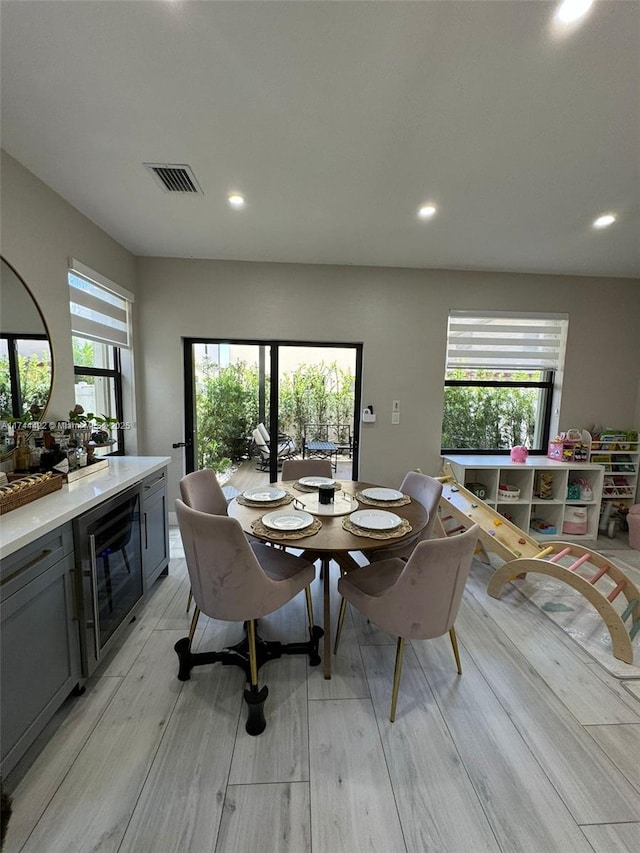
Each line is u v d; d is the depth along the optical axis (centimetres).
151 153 186
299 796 125
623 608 240
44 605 138
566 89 141
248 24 119
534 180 205
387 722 153
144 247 310
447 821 118
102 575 180
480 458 371
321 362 366
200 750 140
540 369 388
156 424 347
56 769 132
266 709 158
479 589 264
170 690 168
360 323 354
